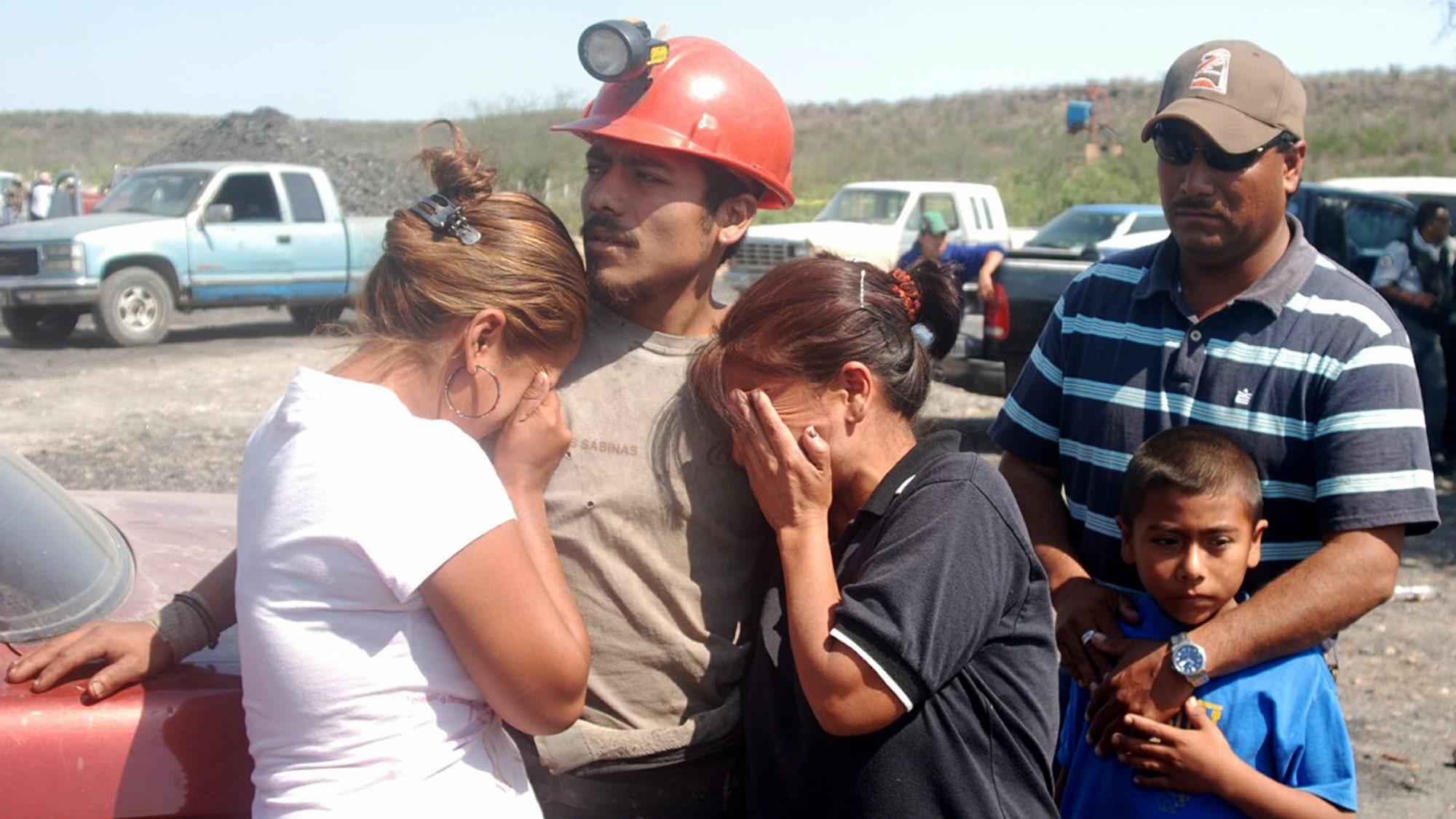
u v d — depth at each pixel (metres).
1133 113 85.94
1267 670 2.42
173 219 14.17
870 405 1.98
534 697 1.78
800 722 1.98
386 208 20.17
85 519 2.35
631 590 2.14
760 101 2.28
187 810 1.82
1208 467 2.39
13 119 85.56
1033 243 16.30
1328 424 2.47
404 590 1.67
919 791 1.90
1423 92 78.19
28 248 13.45
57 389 11.00
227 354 13.48
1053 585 2.75
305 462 1.69
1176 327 2.65
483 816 1.77
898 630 1.82
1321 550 2.43
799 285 1.99
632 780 2.18
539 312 1.93
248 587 1.71
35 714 1.77
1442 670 5.29
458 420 1.95
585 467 2.15
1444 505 8.17
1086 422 2.75
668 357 2.21
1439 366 8.71
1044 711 1.98
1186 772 2.36
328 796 1.70
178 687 1.87
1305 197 10.37
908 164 72.19
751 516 2.21
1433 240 8.70
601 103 2.26
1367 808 4.06
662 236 2.19
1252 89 2.51
